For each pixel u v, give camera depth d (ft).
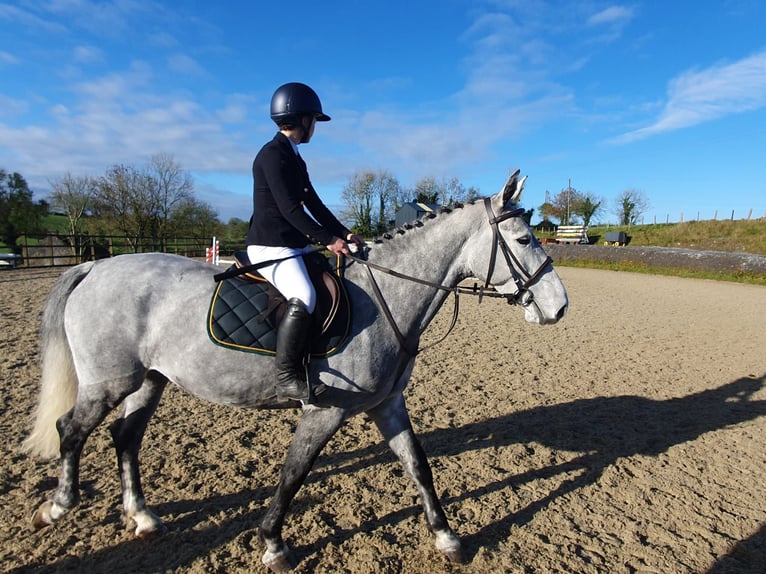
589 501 11.48
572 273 71.92
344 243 8.50
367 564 9.03
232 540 9.58
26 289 39.04
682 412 17.17
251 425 14.94
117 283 8.90
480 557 9.36
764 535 10.33
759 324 33.73
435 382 19.75
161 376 9.87
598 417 16.56
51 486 11.10
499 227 9.11
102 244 77.30
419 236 9.36
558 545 9.86
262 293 8.69
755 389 19.81
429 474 9.45
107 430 14.06
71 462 9.02
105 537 9.53
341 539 9.76
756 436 15.20
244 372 8.49
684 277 66.74
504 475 12.55
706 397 18.80
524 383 20.07
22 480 11.28
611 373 21.86
